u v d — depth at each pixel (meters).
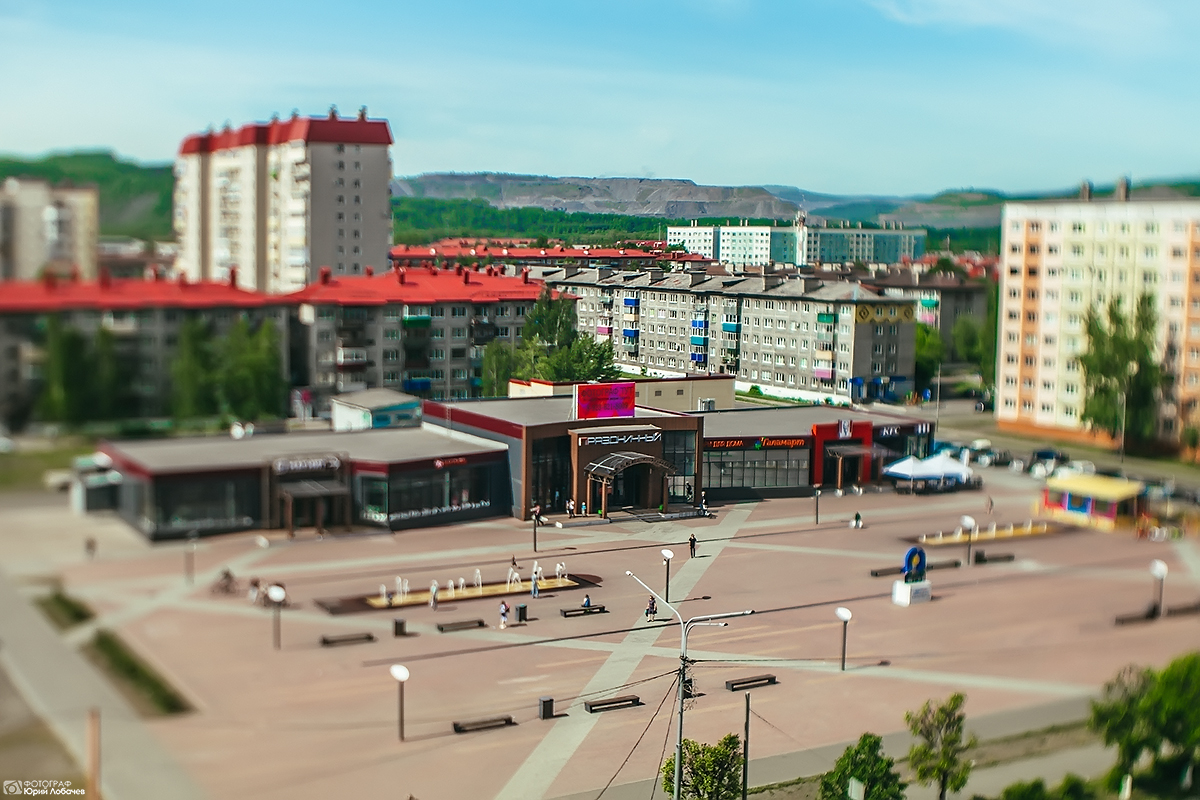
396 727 47.75
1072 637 65.19
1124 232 123.62
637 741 49.09
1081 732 51.69
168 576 46.59
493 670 57.09
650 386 126.62
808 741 49.84
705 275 197.50
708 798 41.78
